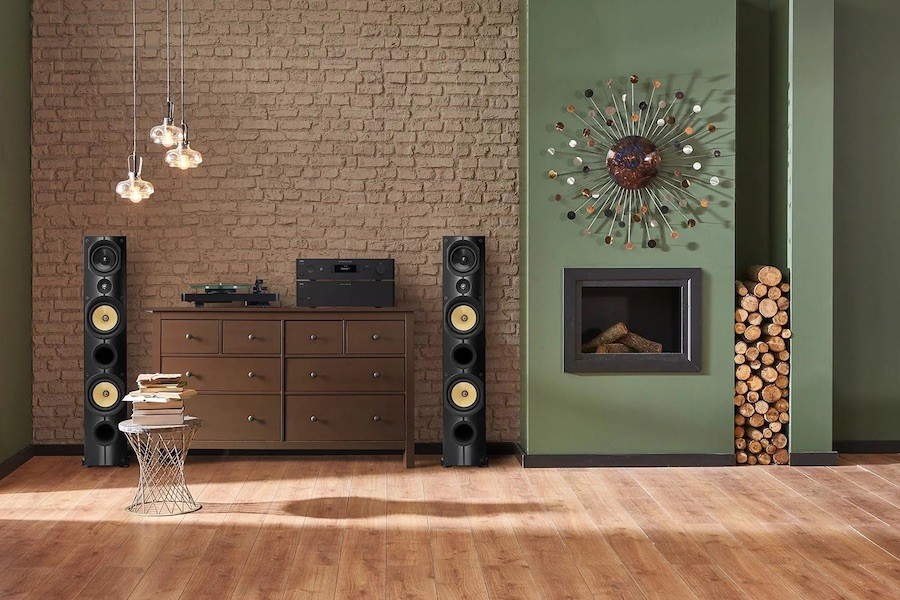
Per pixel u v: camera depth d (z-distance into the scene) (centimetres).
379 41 605
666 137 564
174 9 598
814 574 368
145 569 372
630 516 451
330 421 562
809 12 570
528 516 451
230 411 560
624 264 565
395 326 562
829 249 570
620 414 565
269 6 601
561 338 566
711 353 566
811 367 569
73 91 595
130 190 443
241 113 601
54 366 598
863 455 601
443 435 567
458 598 342
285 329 560
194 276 602
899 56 606
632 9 562
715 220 564
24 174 584
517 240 609
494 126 608
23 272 583
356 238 606
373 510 462
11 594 344
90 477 536
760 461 571
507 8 607
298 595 344
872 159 607
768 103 602
